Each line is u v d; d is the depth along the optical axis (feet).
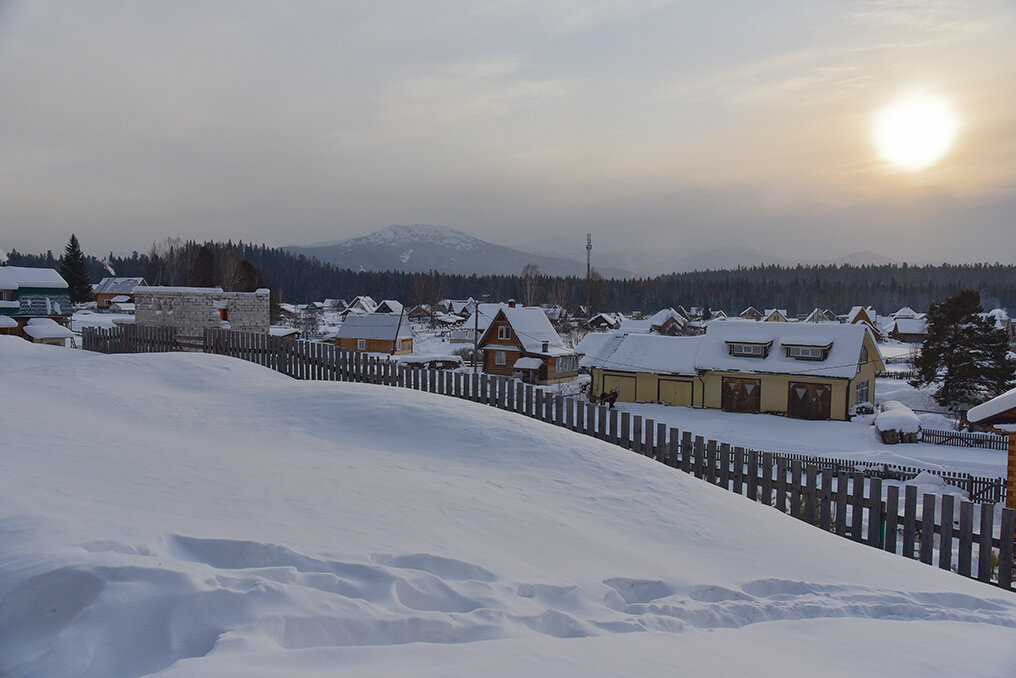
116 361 49.65
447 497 23.53
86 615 11.32
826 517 30.63
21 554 13.33
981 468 85.05
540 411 43.01
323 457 28.27
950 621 18.28
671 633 15.11
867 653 15.03
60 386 42.24
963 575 26.55
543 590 16.35
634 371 137.28
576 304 501.15
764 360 127.75
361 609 12.86
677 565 20.44
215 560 14.70
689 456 36.01
